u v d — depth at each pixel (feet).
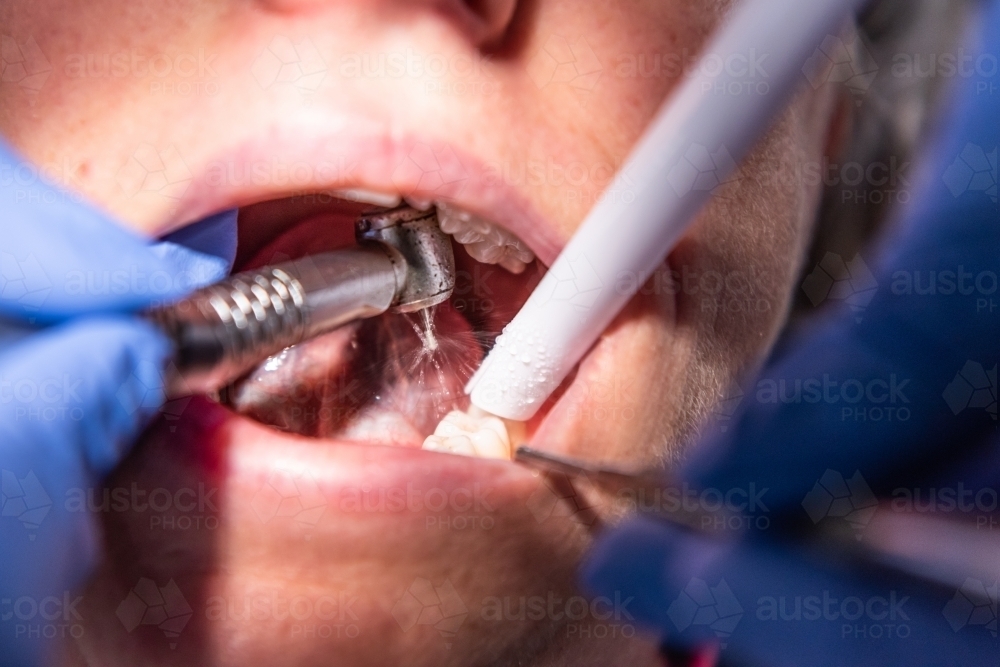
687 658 1.18
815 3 0.98
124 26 1.03
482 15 1.04
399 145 1.04
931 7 1.33
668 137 1.01
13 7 1.03
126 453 1.03
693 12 1.07
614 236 1.03
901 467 1.25
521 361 1.07
